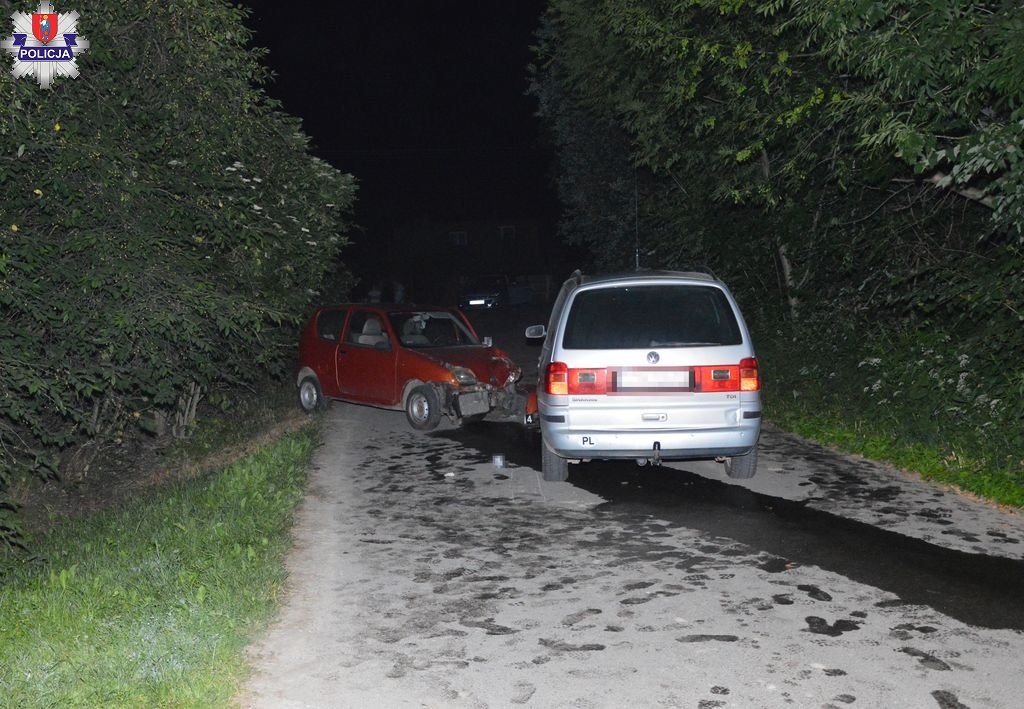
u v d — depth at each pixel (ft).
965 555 22.74
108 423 41.91
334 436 42.14
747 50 40.52
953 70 26.40
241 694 15.85
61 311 28.68
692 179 55.93
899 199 42.42
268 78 35.83
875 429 36.73
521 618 19.21
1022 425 31.12
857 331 45.39
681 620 18.93
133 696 15.20
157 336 31.40
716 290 29.17
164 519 27.14
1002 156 24.66
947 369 35.50
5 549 27.27
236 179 35.14
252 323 34.35
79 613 18.63
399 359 44.11
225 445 46.93
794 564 22.33
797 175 42.78
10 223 27.81
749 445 28.60
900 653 17.11
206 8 31.86
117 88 31.35
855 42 28.02
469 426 44.37
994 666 16.52
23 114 26.84
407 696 15.74
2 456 30.01
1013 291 30.96
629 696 15.62
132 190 28.89
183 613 18.39
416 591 20.97
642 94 54.60
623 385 28.25
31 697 15.01
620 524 26.25
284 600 20.43
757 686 15.92
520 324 119.85
